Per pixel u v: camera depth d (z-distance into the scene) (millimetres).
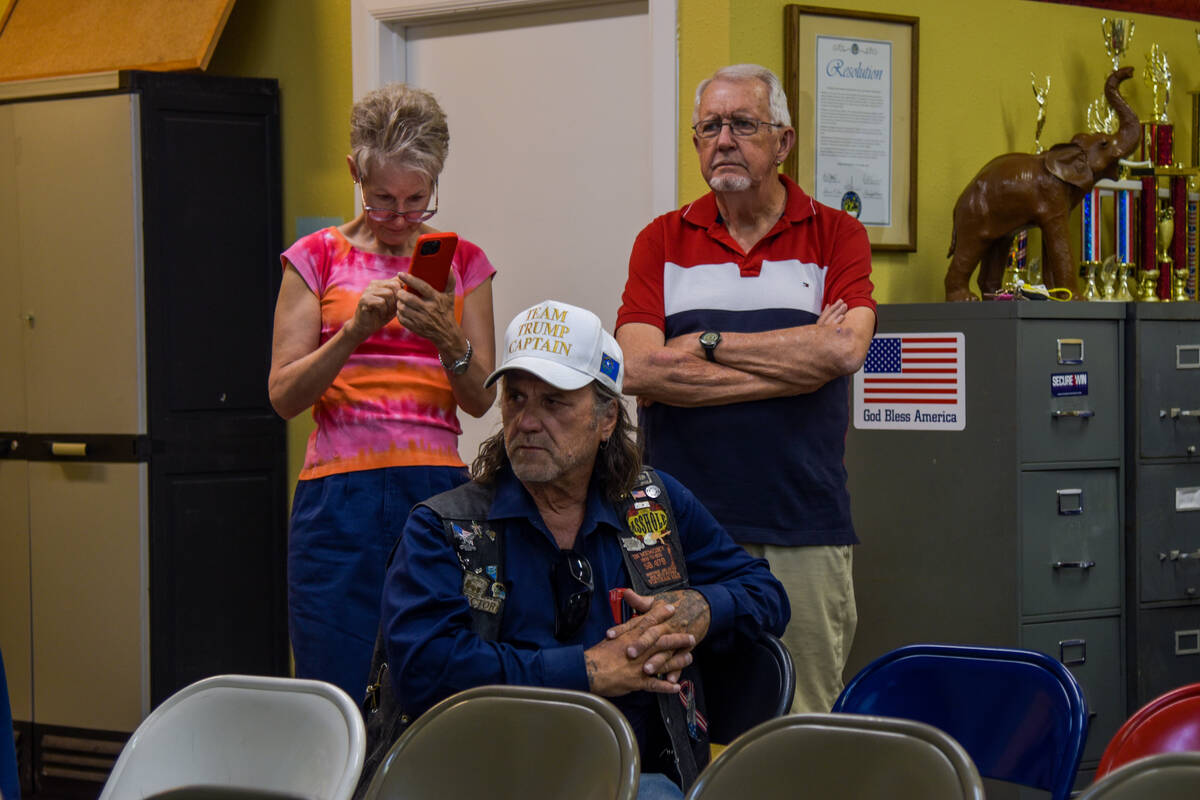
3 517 4949
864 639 4215
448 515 2418
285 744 2061
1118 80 4379
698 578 2645
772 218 3502
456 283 3197
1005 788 4066
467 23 4816
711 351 3350
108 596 4785
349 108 4945
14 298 4914
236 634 4938
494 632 2385
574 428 2402
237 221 4949
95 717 4820
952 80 4617
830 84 4359
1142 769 1657
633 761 1837
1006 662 2402
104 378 4773
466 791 1995
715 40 4227
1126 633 4152
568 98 4621
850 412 4207
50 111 4828
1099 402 4066
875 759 1794
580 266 4625
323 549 3100
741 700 2545
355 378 3125
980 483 3988
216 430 4895
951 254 4430
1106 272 4727
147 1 5012
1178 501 4168
